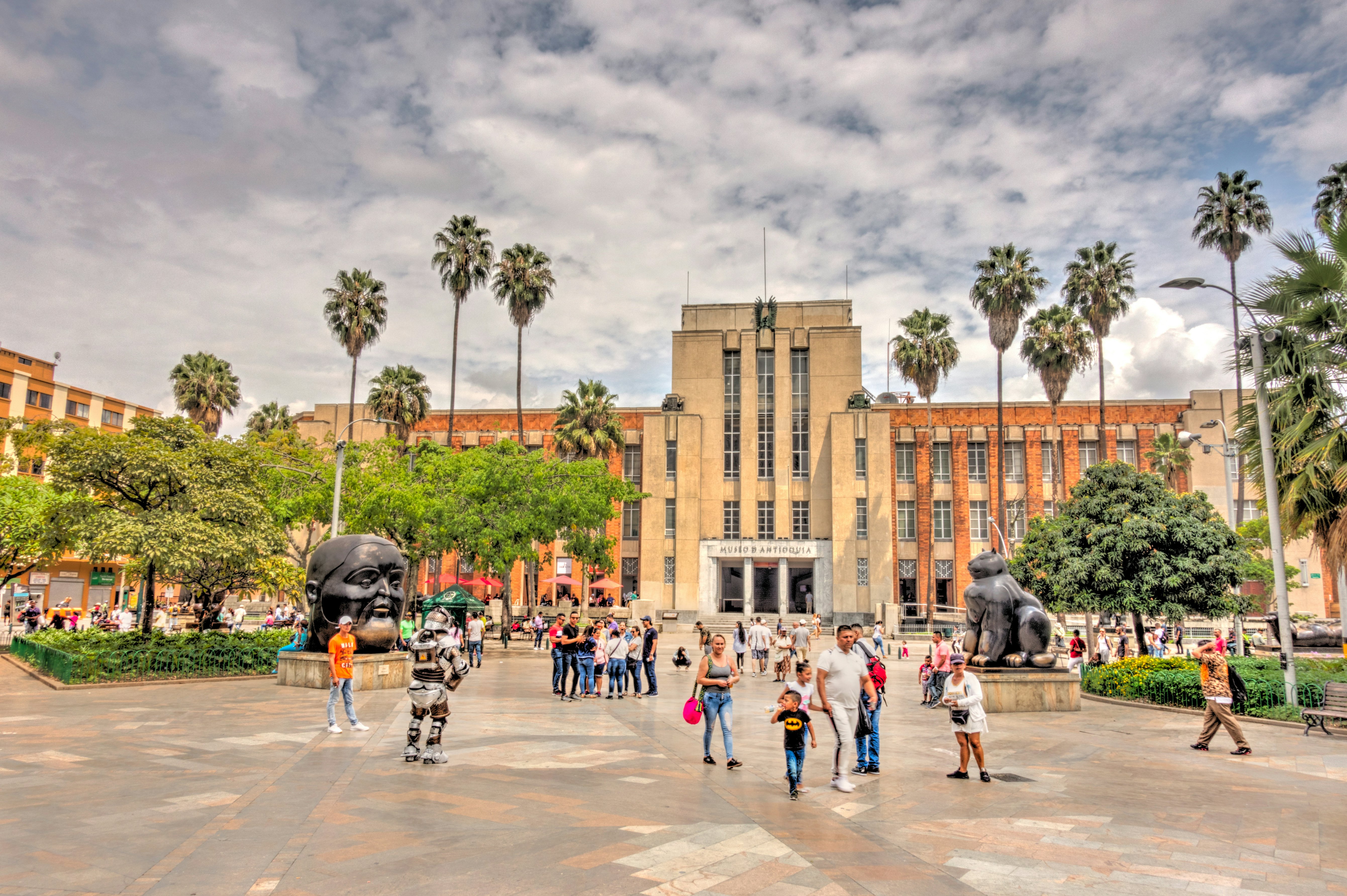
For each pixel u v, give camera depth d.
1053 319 53.16
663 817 7.89
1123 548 24.48
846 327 63.03
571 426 57.12
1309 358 17.38
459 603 33.91
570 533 44.06
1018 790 9.76
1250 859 6.98
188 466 25.88
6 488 32.97
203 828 7.17
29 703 16.62
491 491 38.31
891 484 58.91
